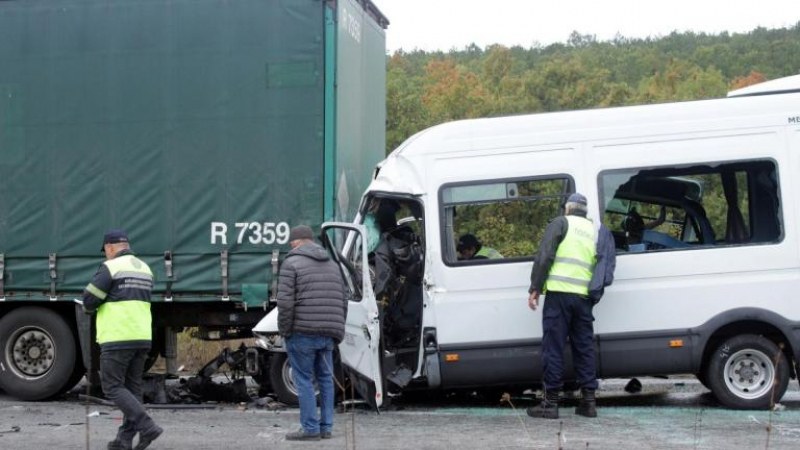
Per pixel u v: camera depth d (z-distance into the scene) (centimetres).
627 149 923
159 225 1020
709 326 902
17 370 1065
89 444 781
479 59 5544
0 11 1046
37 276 1043
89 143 1032
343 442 782
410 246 964
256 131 1003
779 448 741
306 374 786
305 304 774
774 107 919
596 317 911
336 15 993
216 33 1009
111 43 1027
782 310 902
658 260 909
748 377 919
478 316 919
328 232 988
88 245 1034
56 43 1038
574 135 927
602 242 872
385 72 1215
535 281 864
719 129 918
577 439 783
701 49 5703
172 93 1017
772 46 5662
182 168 1016
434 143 934
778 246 904
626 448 745
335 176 993
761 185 917
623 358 908
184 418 932
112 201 1029
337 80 997
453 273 920
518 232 927
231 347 1145
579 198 887
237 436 823
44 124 1041
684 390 1105
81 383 1248
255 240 1003
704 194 933
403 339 952
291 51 997
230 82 1008
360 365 890
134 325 741
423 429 839
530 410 895
